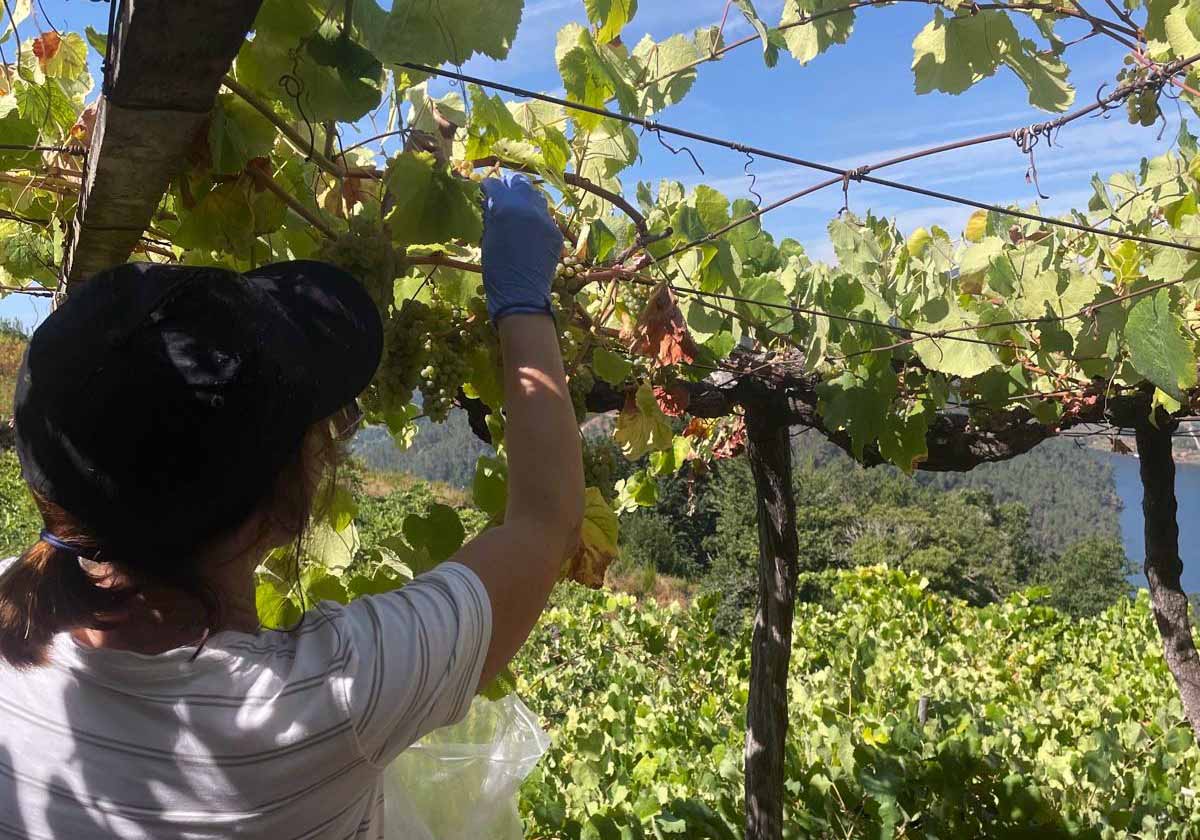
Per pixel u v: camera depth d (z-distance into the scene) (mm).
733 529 33125
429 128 1908
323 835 961
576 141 2369
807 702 6145
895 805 3961
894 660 7574
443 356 1680
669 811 4328
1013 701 6902
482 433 2598
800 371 3256
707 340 2973
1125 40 2119
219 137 1480
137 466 885
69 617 940
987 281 3309
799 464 45031
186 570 932
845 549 41062
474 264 1753
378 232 1602
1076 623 9852
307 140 1722
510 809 1854
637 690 8000
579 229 2252
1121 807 4273
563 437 1170
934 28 2314
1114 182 3348
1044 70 2334
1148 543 4160
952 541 41500
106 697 901
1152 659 7789
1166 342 2439
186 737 893
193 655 908
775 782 3396
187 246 1665
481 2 1310
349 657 932
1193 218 2941
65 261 1841
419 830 1644
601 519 1823
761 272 3484
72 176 1896
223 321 939
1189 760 5000
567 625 9688
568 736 6320
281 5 1310
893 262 3469
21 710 898
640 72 2459
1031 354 3389
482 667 1013
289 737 900
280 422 948
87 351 907
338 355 1085
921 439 3328
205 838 889
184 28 935
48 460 905
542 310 1278
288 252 1977
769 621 3418
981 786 4160
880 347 2975
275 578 2025
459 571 1021
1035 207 3402
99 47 1644
